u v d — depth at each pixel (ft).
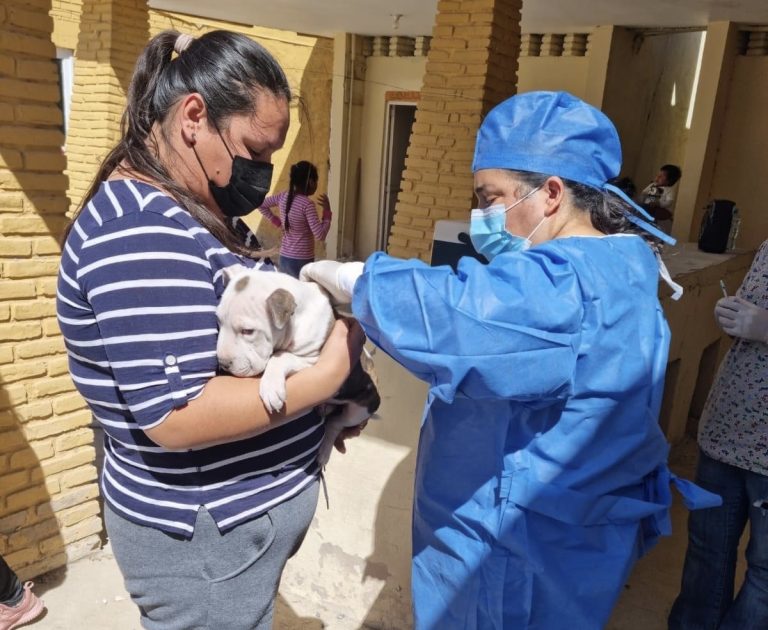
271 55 5.52
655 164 35.24
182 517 5.46
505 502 5.58
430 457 6.13
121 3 27.17
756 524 8.50
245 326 5.26
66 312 5.13
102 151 27.78
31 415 11.09
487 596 5.76
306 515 6.18
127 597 11.12
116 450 5.63
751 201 27.04
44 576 11.55
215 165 5.43
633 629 10.66
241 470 5.57
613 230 5.95
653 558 12.51
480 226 6.03
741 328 8.19
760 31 26.32
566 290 5.08
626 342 5.39
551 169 5.65
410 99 36.01
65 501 11.69
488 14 20.03
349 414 6.82
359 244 39.78
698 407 17.37
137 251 4.83
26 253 10.68
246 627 5.90
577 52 31.27
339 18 32.94
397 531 9.95
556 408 5.47
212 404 5.03
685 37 34.35
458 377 4.89
